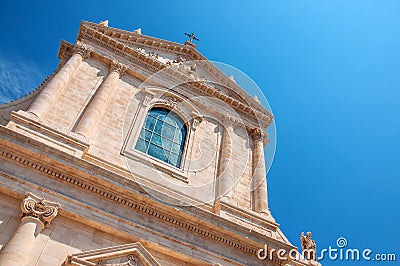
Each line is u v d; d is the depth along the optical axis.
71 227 14.34
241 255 17.27
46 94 18.73
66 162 14.94
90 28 24.44
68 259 13.02
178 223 16.34
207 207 19.61
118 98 22.19
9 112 18.75
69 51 23.97
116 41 24.73
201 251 16.14
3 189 13.65
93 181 15.27
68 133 17.31
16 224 13.39
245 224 19.22
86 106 20.42
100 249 13.78
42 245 13.28
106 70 23.45
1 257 11.91
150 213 15.96
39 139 16.03
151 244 15.19
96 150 18.48
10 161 14.41
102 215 14.89
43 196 14.17
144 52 27.08
